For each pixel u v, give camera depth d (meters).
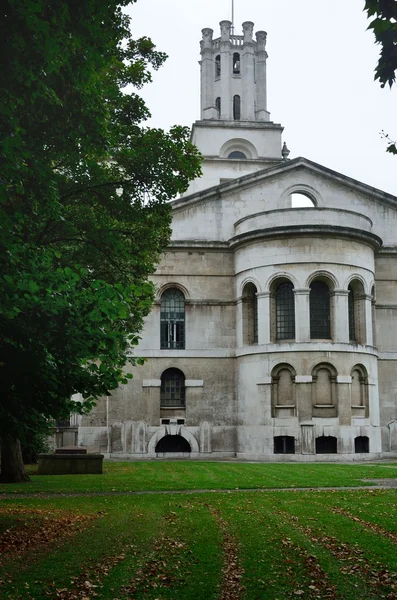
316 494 21.22
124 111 23.31
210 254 42.72
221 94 55.75
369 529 14.81
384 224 44.00
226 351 42.00
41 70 13.13
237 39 57.72
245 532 14.43
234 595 9.87
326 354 38.31
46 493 21.92
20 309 12.78
